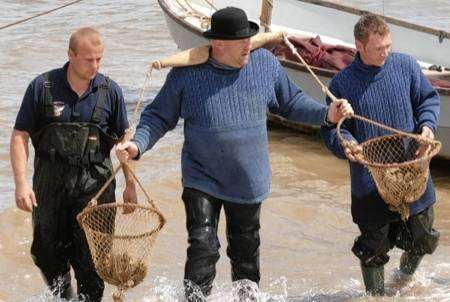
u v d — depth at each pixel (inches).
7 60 1189.7
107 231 483.8
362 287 550.3
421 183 473.7
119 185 736.3
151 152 832.3
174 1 1072.8
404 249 523.5
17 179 468.4
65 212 483.2
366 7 1599.4
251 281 499.5
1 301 532.4
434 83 817.5
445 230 657.6
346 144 471.8
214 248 481.1
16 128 472.1
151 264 586.9
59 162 472.4
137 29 1376.7
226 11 468.8
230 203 485.1
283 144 877.8
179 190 724.0
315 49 882.1
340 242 637.9
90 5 1547.7
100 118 472.1
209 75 476.1
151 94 1045.2
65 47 1266.0
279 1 1147.3
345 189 747.4
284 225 665.0
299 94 494.3
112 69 1154.0
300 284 559.2
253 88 478.9
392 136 485.1
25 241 624.7
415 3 1628.9
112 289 545.6
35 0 1587.1
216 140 475.8
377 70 496.1
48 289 503.5
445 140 798.5
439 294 530.9
